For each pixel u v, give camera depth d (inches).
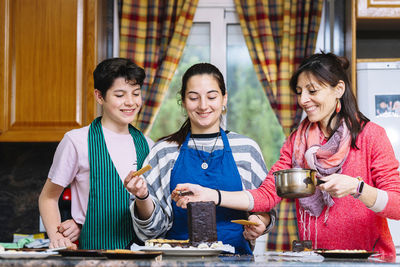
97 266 50.8
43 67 121.3
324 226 73.9
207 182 76.1
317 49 138.4
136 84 85.5
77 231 84.4
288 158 80.5
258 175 78.2
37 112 120.5
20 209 138.3
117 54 138.9
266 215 76.0
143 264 50.9
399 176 71.7
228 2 141.9
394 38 140.6
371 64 121.5
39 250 62.2
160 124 139.7
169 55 136.8
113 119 86.6
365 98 120.8
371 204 65.4
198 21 142.1
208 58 142.3
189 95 76.0
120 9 138.5
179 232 76.1
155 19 137.0
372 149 72.7
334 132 75.2
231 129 140.3
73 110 120.0
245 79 141.4
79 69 120.8
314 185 63.7
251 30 138.3
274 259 57.5
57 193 86.7
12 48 122.0
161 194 77.4
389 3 124.5
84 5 122.1
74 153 84.8
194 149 78.4
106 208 83.5
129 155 86.4
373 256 67.6
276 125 139.5
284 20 136.3
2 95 120.3
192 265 50.7
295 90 77.5
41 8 122.3
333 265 50.6
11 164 139.6
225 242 74.2
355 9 124.9
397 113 120.0
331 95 74.0
